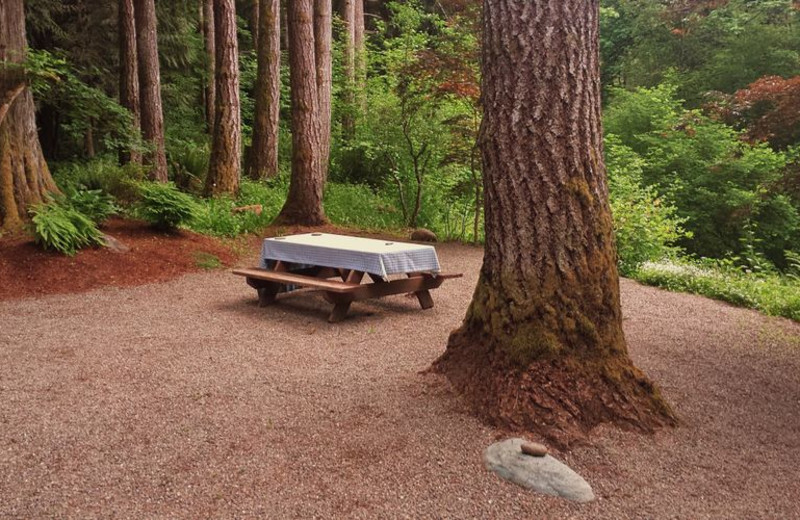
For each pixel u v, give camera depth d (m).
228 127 13.98
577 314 3.90
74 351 5.20
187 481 3.11
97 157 17.97
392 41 21.72
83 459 3.30
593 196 3.96
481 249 12.37
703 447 3.70
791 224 16.25
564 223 3.91
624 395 3.86
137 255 8.91
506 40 3.95
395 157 15.74
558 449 3.52
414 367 4.95
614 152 16.91
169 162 18.25
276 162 16.41
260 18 15.75
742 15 23.67
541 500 3.04
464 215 14.04
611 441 3.62
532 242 3.96
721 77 23.03
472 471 3.27
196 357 5.13
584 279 3.93
